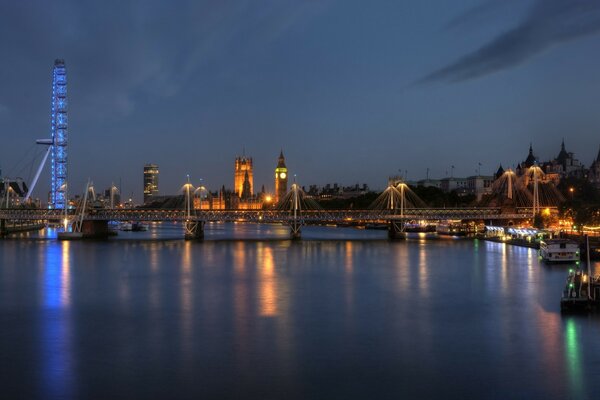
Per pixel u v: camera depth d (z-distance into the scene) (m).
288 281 149.25
